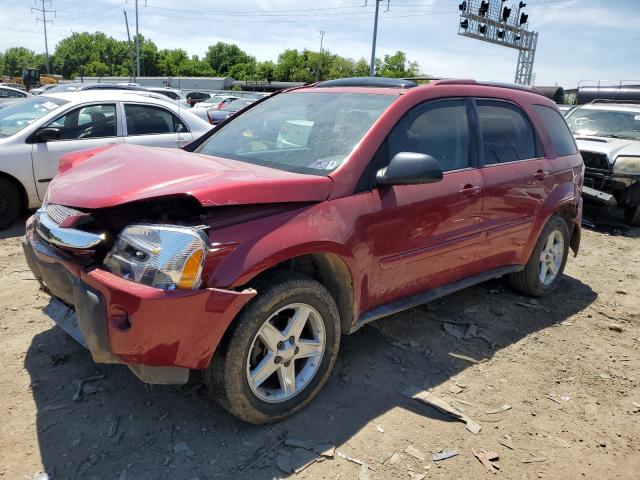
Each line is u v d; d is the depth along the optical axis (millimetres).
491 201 3889
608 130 9258
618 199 8109
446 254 3645
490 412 3061
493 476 2555
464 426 2912
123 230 2426
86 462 2463
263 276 2670
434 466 2590
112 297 2328
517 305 4656
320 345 2922
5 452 2490
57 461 2457
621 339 4145
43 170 6238
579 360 3752
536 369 3588
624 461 2730
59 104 6594
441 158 3605
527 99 4555
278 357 2750
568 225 5105
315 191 2836
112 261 2412
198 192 2406
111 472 2412
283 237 2615
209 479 2408
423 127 3498
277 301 2629
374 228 3074
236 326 2516
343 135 3271
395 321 4129
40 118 6352
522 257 4441
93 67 106938
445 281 3824
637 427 3020
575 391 3352
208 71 106312
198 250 2346
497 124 4121
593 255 6625
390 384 3260
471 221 3760
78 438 2613
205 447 2605
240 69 97250
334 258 2918
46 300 4129
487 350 3801
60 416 2764
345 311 3111
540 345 3939
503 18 26922
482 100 4043
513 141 4250
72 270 2549
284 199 2686
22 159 6074
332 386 3193
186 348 2395
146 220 2537
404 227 3256
